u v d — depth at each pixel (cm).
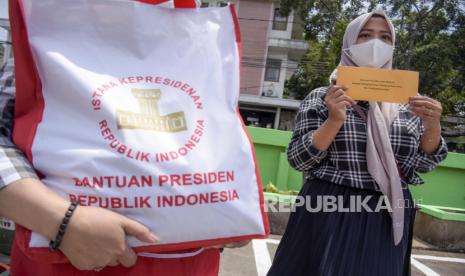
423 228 494
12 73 88
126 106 81
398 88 162
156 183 79
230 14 101
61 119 79
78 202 75
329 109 159
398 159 170
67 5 83
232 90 95
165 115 85
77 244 72
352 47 182
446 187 547
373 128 165
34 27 82
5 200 72
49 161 77
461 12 1375
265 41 1906
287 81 2009
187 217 81
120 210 77
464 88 1480
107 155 77
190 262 95
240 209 86
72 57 82
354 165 163
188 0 94
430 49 1372
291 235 176
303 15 1631
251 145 94
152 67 88
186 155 83
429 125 166
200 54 94
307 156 168
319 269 159
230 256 367
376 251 158
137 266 87
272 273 176
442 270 390
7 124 84
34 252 74
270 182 514
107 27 86
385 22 187
